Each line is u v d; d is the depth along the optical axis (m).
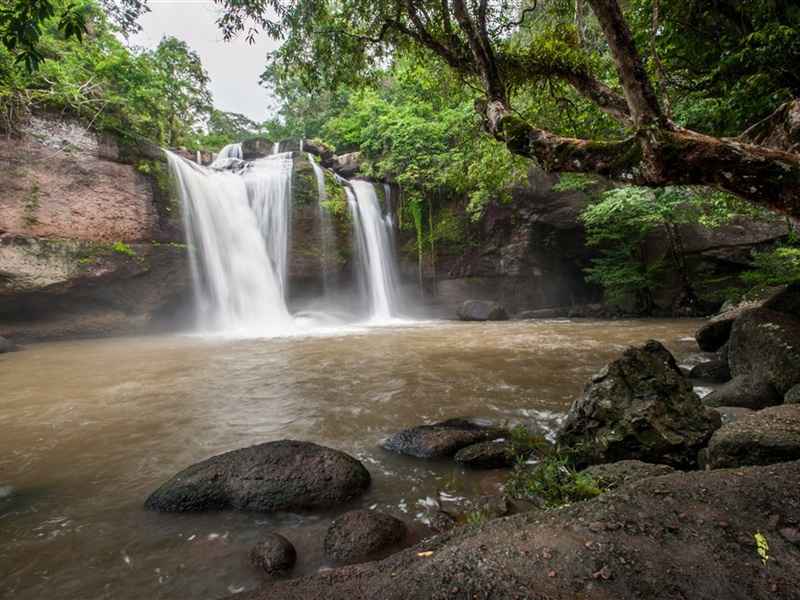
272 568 2.51
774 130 2.88
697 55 5.27
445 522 2.95
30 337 13.59
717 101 5.23
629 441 3.69
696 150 2.51
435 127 20.02
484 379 7.37
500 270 21.30
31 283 13.12
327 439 4.74
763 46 4.12
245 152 22.97
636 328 14.16
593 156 3.05
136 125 16.62
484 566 1.99
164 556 2.71
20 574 2.54
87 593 2.37
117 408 6.00
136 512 3.26
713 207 10.20
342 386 7.11
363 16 5.68
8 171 12.88
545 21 6.52
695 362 7.93
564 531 2.17
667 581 1.79
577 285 22.77
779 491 2.24
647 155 2.69
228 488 3.34
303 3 5.50
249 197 19.03
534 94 6.25
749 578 1.76
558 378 7.33
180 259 16.41
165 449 4.52
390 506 3.30
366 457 4.24
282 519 3.14
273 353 10.77
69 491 3.61
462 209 21.48
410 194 22.19
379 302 22.09
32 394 6.86
